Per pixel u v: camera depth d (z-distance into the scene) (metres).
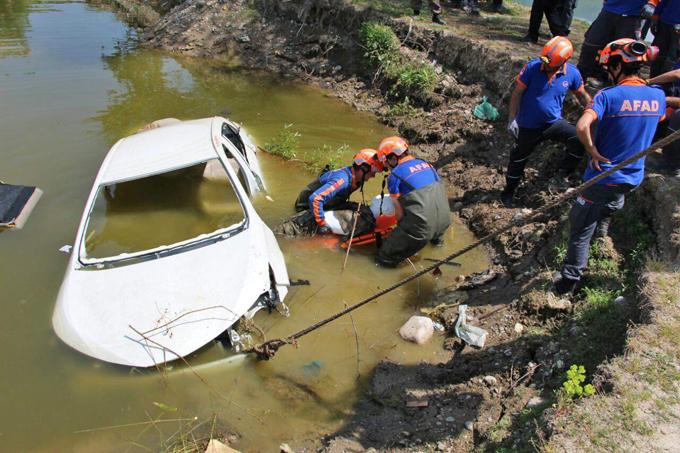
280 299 4.67
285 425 3.79
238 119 9.02
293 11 11.88
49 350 4.26
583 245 4.42
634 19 6.47
